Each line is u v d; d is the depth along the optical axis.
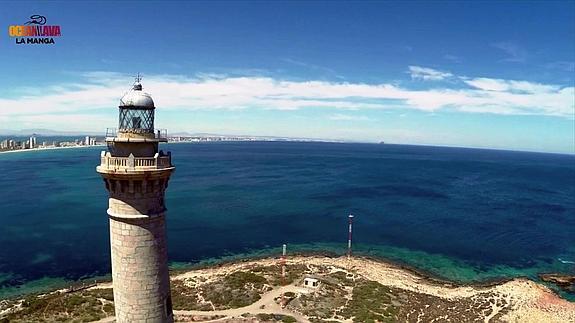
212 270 67.88
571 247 87.94
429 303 52.38
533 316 50.47
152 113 17.67
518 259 79.50
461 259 78.69
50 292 56.69
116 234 16.88
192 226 96.56
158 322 17.61
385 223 103.69
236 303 47.88
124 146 17.14
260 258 75.69
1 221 94.62
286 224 100.44
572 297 61.28
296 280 57.53
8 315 45.31
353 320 44.19
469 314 49.50
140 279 17.02
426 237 92.44
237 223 100.38
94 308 46.50
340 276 61.31
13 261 69.81
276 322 42.34
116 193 16.62
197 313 44.97
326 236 91.56
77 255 73.12
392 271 68.94
